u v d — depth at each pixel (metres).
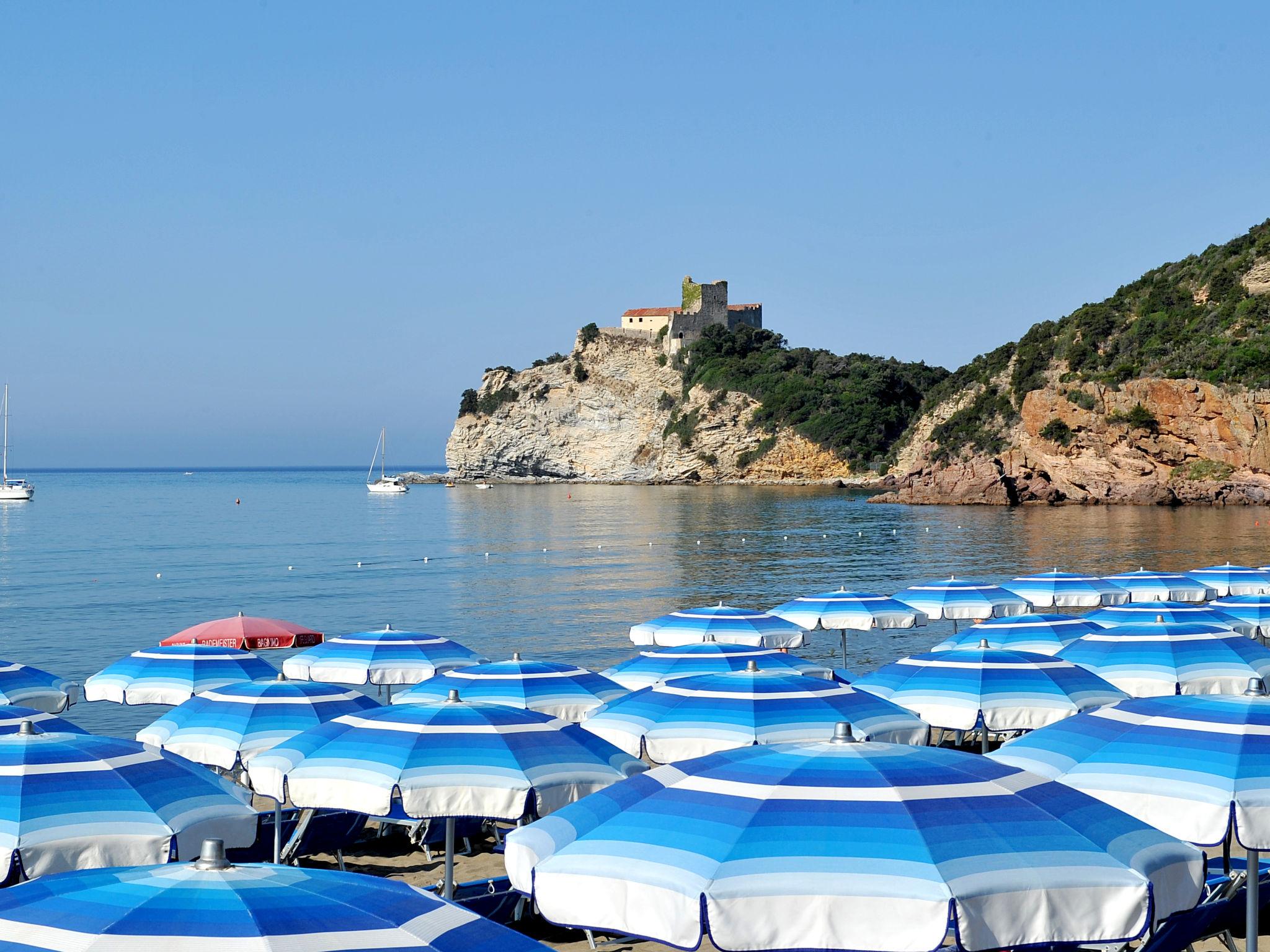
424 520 123.31
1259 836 8.70
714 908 6.54
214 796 9.62
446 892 11.79
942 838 6.92
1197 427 108.00
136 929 5.50
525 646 39.22
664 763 12.34
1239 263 122.62
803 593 53.94
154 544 91.06
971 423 136.12
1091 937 6.64
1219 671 16.39
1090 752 9.66
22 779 9.19
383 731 11.16
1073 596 27.34
